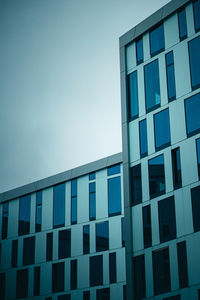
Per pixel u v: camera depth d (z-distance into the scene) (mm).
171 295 34000
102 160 56156
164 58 39344
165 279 34719
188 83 37062
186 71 37438
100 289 52656
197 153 35000
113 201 54531
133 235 37844
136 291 36469
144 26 41562
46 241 58312
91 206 55938
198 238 33344
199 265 32812
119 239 53031
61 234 57375
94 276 53531
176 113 37250
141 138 39438
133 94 41188
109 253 53281
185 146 35938
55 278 56281
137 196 38469
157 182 37219
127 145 40250
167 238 35375
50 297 55844
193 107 36219
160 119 38312
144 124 39500
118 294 51312
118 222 53562
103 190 55562
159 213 36406
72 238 56281
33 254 58906
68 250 56281
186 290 33156
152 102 39406
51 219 58719
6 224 62438
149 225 36906
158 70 39594
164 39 39844
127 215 38531
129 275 37031
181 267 33906
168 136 37344
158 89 39188
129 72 42031
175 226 35062
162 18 40188
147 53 40938
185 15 38719
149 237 36656
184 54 37969
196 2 38156
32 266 58500
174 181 36000
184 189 35156
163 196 36438
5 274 60281
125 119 41031
